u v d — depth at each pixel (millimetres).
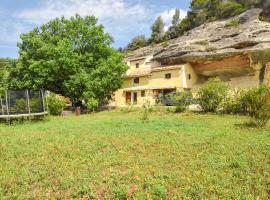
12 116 19109
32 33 33281
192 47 34875
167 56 37344
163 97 29766
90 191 6059
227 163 7707
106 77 32438
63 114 28250
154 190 5969
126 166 7812
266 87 15133
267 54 28781
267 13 40125
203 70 35938
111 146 10258
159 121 17547
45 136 12867
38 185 6594
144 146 10156
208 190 6004
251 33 31516
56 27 34312
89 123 17953
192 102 23516
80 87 31594
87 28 34594
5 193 6148
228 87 21969
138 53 54750
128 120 18844
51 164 8055
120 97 42688
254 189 6043
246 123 15344
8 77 34188
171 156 8672
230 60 32250
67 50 30984
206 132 12922
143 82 39875
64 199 5828
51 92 32250
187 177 6766
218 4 53656
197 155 8680
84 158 8570
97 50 35125
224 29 37938
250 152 8938
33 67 30547
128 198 5750
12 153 9469
